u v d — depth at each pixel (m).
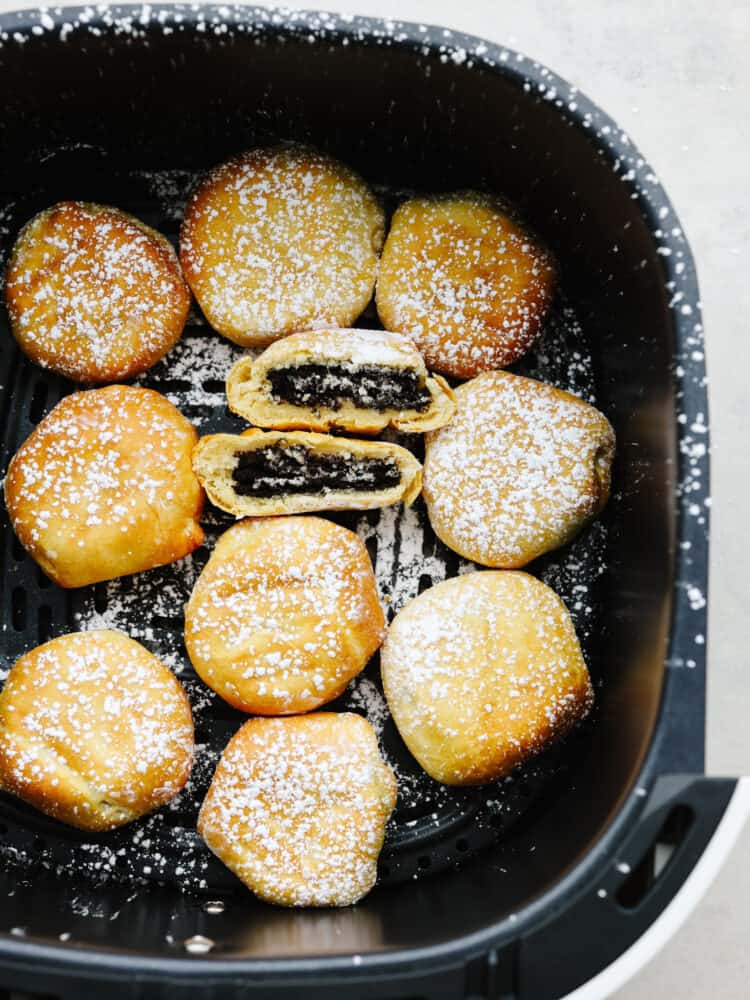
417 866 0.25
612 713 0.24
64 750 0.25
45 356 0.27
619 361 0.26
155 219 0.28
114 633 0.26
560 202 0.25
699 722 0.20
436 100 0.24
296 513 0.26
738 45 0.31
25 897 0.24
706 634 0.20
